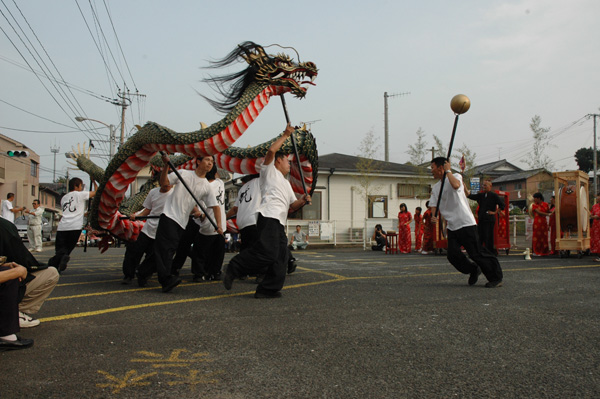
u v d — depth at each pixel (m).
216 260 6.34
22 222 25.00
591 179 39.56
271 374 2.49
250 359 2.74
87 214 7.07
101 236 7.15
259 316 3.87
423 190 21.05
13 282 2.91
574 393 2.25
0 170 35.47
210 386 2.33
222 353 2.86
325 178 19.84
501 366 2.63
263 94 5.58
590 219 9.71
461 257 5.50
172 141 5.32
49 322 3.66
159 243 5.15
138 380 2.40
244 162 6.98
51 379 2.42
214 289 5.47
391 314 3.93
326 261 9.71
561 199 10.16
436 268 7.86
